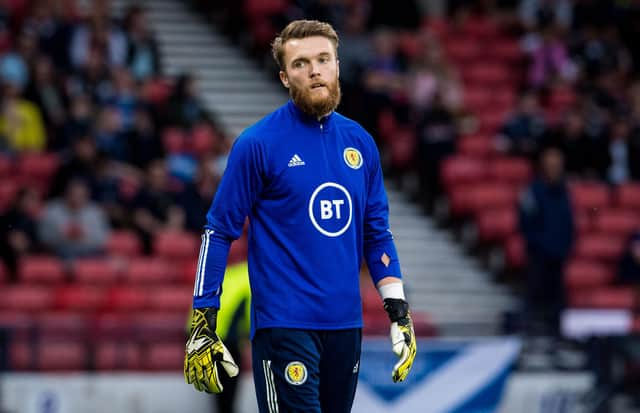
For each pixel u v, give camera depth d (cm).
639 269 4419
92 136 4369
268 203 1402
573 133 4900
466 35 5831
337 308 1392
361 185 1430
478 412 3422
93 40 4803
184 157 4525
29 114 4494
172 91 4666
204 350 1371
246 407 3297
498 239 4600
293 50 1395
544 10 5784
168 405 3347
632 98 5459
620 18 5884
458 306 4397
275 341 1380
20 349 3281
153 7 5653
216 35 5594
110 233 4141
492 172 4800
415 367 3375
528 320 3519
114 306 3900
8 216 3978
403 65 5103
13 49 4800
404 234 4650
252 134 1398
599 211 4781
